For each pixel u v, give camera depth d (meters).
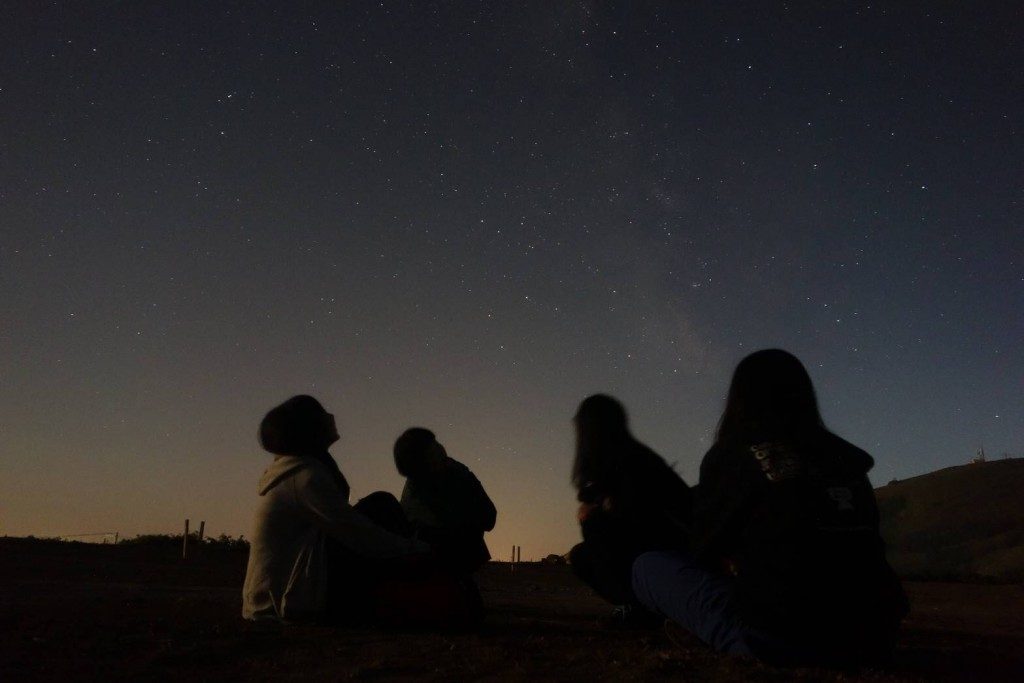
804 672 3.27
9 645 3.93
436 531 5.31
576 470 4.75
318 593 4.54
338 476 4.83
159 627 4.48
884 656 3.33
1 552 13.17
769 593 3.20
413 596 4.55
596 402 4.70
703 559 3.50
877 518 3.31
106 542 18.02
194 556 14.65
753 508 3.28
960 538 40.94
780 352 3.51
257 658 3.73
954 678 3.70
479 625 4.67
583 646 4.10
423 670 3.50
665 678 3.28
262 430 4.70
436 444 5.42
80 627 4.47
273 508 4.61
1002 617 8.35
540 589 10.59
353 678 3.35
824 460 3.28
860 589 3.19
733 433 3.42
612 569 4.73
